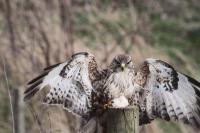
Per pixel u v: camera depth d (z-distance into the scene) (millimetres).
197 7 25594
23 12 18188
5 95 17078
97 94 9906
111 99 9914
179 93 10164
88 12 22625
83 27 21828
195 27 24297
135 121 8984
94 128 9703
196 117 10148
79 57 9875
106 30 21922
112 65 10250
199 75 21797
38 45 16922
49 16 18719
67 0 17750
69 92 9938
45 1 19016
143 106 10141
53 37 17578
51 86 9914
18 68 17062
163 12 24500
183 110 10141
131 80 10055
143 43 21453
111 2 23250
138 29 21203
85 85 9914
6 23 18266
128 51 20344
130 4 23109
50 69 9938
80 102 9914
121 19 22484
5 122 17203
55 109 14562
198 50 23375
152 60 10148
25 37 17688
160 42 22828
